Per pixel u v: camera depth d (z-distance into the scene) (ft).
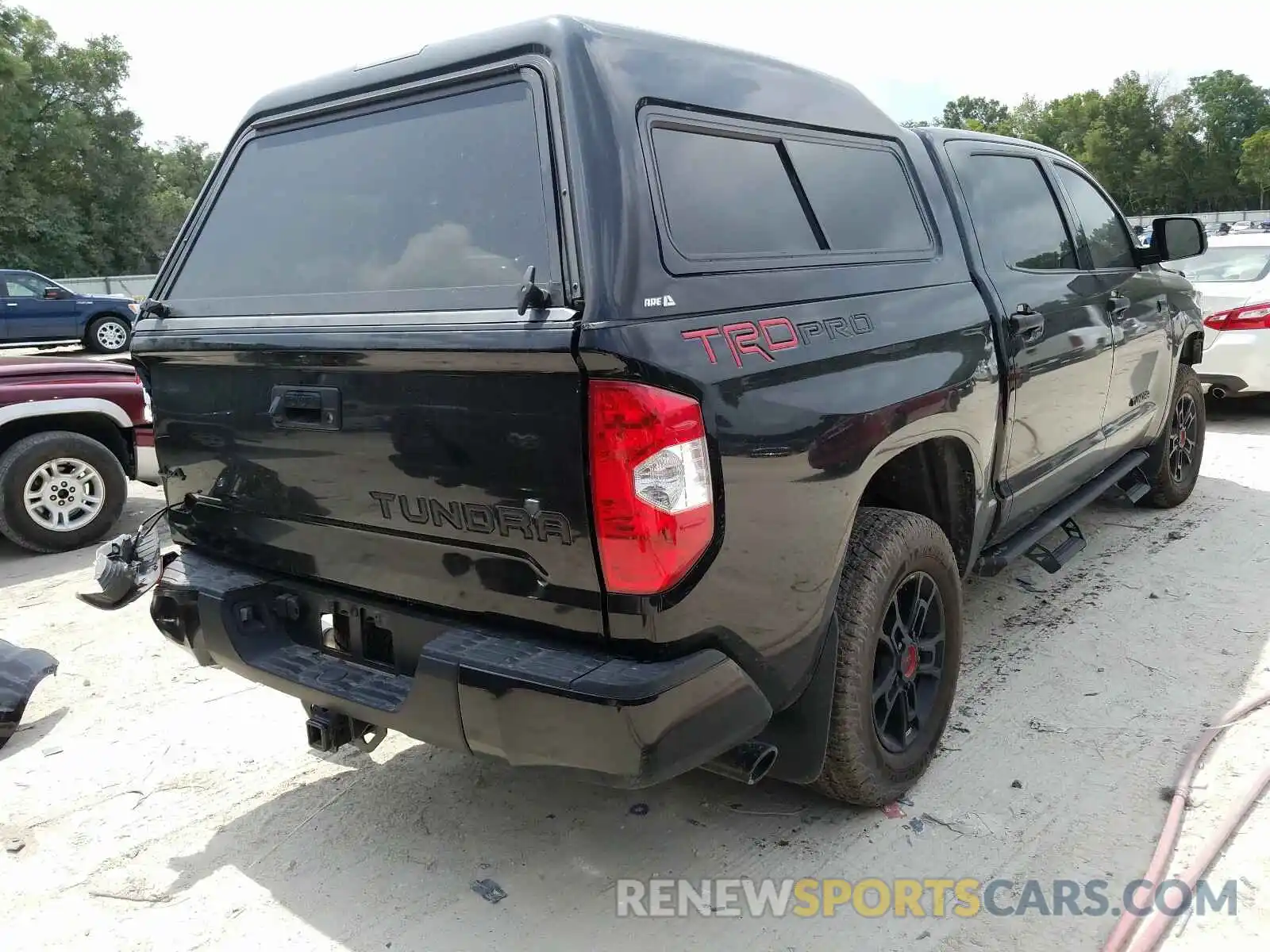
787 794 9.84
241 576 8.79
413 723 7.15
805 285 7.95
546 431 6.42
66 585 17.06
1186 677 11.87
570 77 6.79
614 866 8.86
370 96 8.25
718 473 6.61
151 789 10.39
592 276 6.31
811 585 7.63
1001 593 14.79
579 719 6.36
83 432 20.26
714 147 7.66
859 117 9.78
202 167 268.62
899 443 8.55
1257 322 24.29
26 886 8.82
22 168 133.08
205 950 7.95
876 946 7.70
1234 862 8.41
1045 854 8.70
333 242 8.12
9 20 134.00
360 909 8.39
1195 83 307.99
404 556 7.52
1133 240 15.70
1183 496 18.52
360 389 7.33
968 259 10.83
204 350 8.38
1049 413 12.06
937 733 9.93
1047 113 335.67
